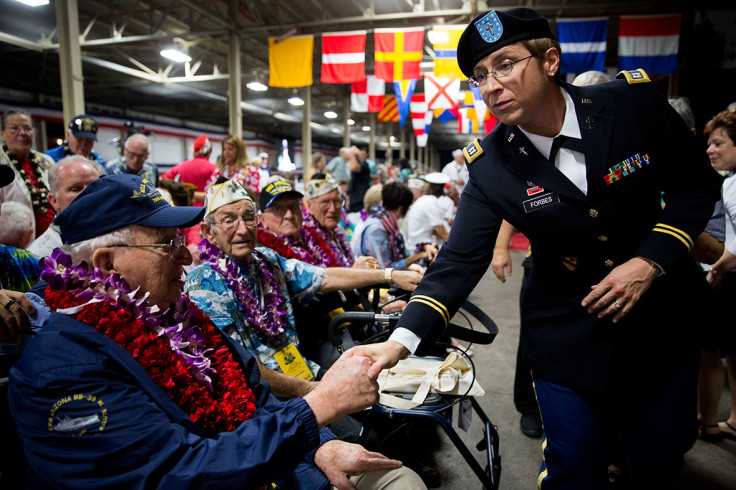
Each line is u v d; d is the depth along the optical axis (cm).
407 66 730
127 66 1171
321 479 125
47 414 82
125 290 99
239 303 163
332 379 103
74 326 91
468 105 1159
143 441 81
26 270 155
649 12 847
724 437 245
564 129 118
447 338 205
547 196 120
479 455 231
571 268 127
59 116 1260
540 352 134
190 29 853
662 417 129
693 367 131
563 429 129
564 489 131
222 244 169
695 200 120
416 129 1197
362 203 712
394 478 124
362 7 795
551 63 113
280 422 93
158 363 96
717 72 756
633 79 124
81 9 825
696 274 133
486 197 131
